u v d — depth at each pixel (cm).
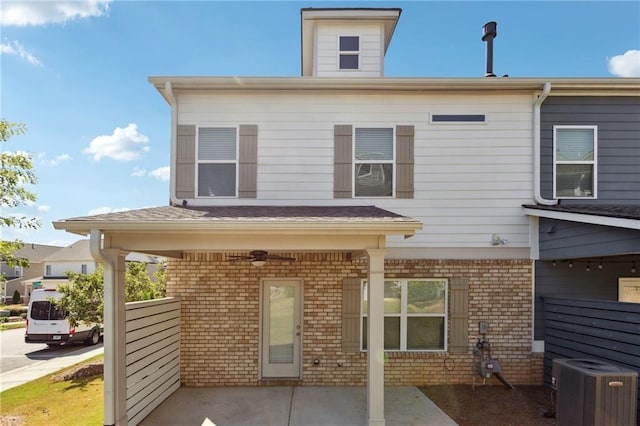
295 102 764
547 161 760
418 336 737
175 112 752
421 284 743
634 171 759
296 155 759
